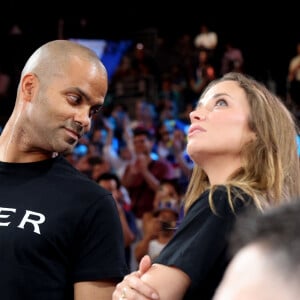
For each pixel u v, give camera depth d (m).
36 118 1.78
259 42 13.14
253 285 0.56
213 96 1.64
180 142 6.78
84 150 7.46
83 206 1.74
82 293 1.71
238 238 0.61
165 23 13.09
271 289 0.55
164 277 1.39
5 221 1.70
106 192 1.80
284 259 0.56
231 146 1.57
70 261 1.73
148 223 4.32
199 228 1.45
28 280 1.65
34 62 1.82
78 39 11.17
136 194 5.53
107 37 11.75
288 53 12.95
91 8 11.60
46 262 1.68
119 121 9.01
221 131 1.57
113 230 1.76
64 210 1.72
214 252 1.41
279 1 13.12
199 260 1.40
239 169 1.57
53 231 1.69
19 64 9.56
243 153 1.57
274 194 1.51
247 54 13.09
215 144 1.56
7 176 1.80
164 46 11.76
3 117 9.28
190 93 10.69
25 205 1.73
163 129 7.65
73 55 1.80
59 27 10.55
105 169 6.00
